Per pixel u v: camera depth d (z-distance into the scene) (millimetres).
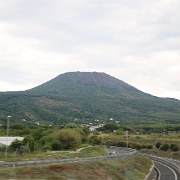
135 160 66125
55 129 107625
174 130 180000
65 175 33188
